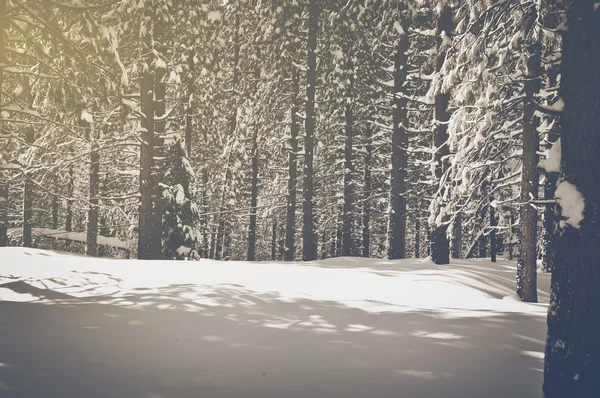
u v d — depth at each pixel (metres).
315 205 34.66
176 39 22.73
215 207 36.09
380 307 9.25
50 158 23.55
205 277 13.25
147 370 5.01
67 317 7.92
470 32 13.99
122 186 29.11
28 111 13.76
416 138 28.55
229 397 4.19
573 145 3.95
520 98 13.66
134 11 19.05
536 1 12.02
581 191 3.86
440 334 6.70
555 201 4.06
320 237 41.94
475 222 25.12
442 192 18.30
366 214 32.00
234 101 30.27
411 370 5.04
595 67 3.88
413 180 30.28
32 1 10.89
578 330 3.73
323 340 6.46
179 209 22.30
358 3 22.95
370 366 5.20
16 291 10.69
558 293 3.93
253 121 27.69
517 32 12.90
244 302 9.59
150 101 20.23
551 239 4.09
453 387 4.48
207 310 8.76
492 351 5.79
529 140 13.73
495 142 15.78
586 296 3.72
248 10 29.36
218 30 24.55
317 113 27.50
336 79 24.59
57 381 4.54
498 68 13.49
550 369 3.93
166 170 22.58
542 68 13.94
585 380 3.65
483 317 7.88
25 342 6.10
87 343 6.18
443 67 15.02
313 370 5.05
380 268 16.94
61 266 14.27
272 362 5.38
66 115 15.05
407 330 7.00
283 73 26.08
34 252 16.56
